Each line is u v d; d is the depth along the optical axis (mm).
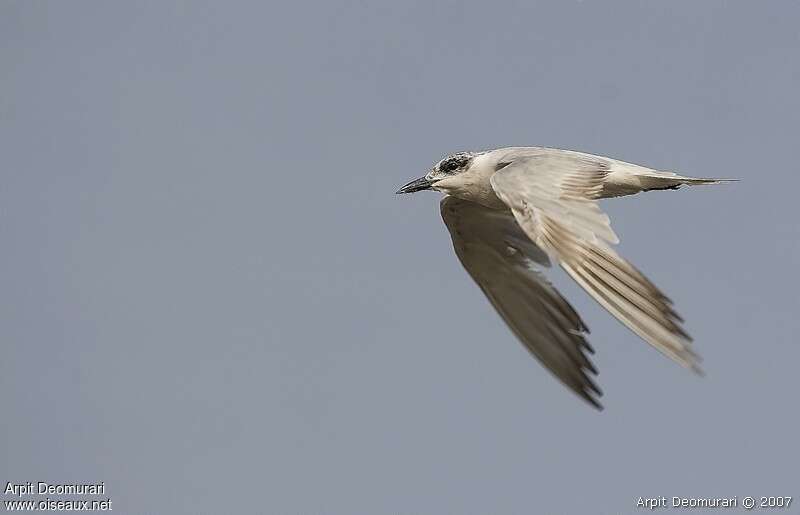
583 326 15469
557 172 12797
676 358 10406
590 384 15383
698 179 13906
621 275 11148
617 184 13875
